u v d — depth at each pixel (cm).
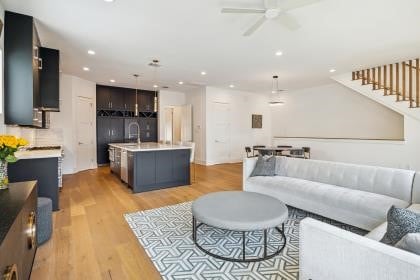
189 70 553
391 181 265
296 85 745
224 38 364
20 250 135
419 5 271
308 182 319
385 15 295
